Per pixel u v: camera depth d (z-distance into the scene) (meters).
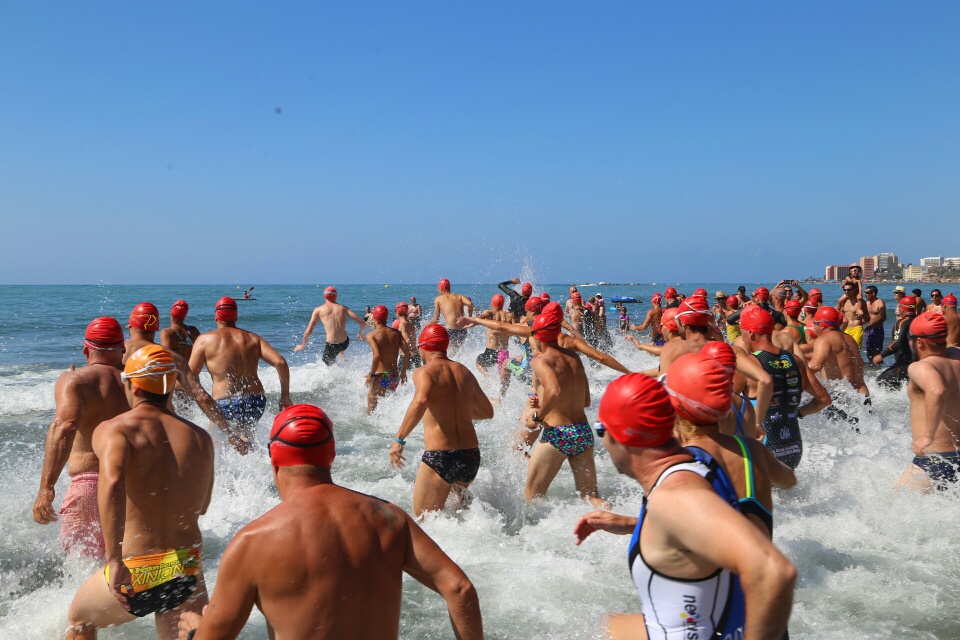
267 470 7.56
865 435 8.18
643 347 8.17
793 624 4.13
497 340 13.42
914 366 5.84
